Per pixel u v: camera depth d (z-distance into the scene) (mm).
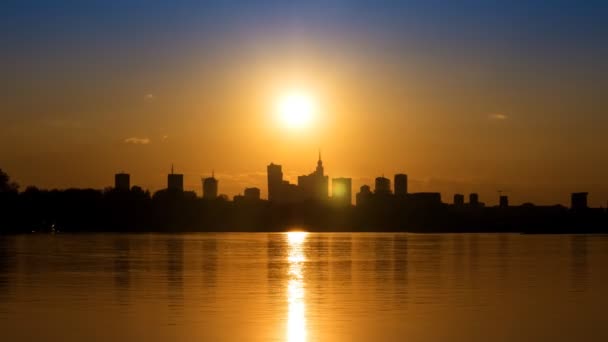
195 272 150000
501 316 88375
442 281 129875
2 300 102938
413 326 81812
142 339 75125
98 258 197500
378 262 183625
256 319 86188
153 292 112625
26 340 74875
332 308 95188
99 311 92438
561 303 99812
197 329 80062
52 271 150875
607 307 96000
